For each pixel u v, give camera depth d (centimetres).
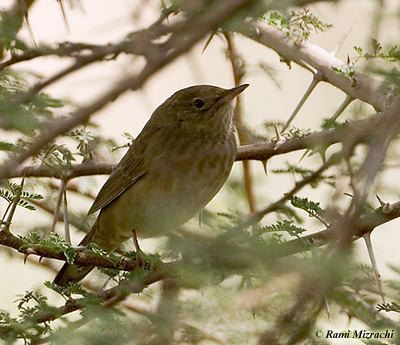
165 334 584
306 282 420
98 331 608
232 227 485
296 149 884
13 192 673
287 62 926
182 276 530
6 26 666
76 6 830
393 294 498
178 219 1009
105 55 593
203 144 1009
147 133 1031
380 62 622
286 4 522
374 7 638
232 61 1034
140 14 586
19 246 676
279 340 455
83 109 496
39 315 672
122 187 1002
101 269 762
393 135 429
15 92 606
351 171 475
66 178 893
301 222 737
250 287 507
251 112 1159
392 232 945
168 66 505
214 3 516
